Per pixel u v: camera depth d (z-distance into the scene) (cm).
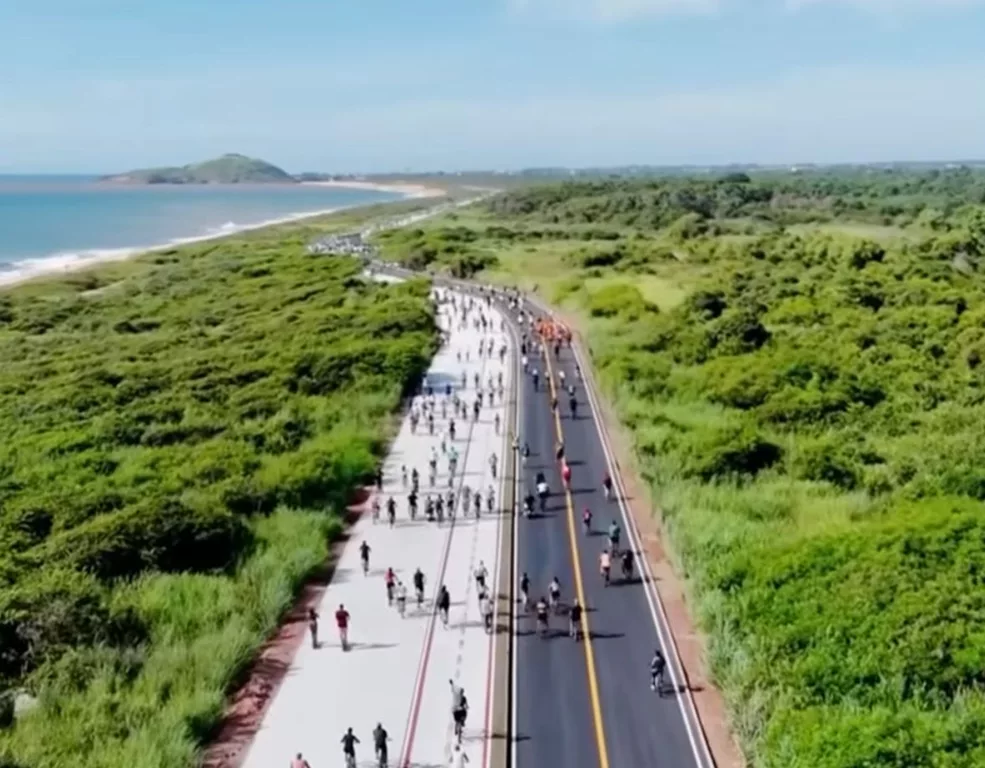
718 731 3397
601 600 4416
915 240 16000
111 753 3134
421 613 4312
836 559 4238
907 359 8300
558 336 10375
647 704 3566
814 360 7975
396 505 5688
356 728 3447
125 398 8275
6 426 7556
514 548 5019
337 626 4156
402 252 18125
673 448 6266
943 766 2872
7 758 3080
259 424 7144
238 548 4884
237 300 14112
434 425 7312
